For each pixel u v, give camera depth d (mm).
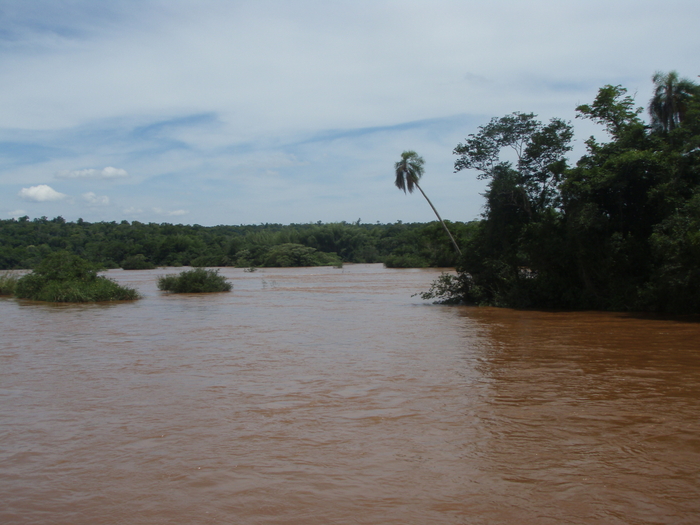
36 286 30031
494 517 4090
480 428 6238
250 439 5961
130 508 4328
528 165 23281
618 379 8672
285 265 84375
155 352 11836
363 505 4316
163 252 95438
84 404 7578
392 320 17734
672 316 17766
